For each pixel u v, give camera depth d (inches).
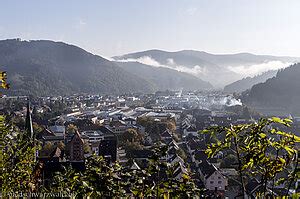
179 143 3757.4
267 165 224.5
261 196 228.2
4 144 465.7
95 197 251.0
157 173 261.9
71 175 275.6
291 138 224.2
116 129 4318.4
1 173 443.5
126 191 265.4
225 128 232.5
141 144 3287.4
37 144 551.8
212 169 2068.2
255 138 224.7
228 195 1936.5
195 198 251.0
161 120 4594.0
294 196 208.8
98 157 276.5
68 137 3698.3
